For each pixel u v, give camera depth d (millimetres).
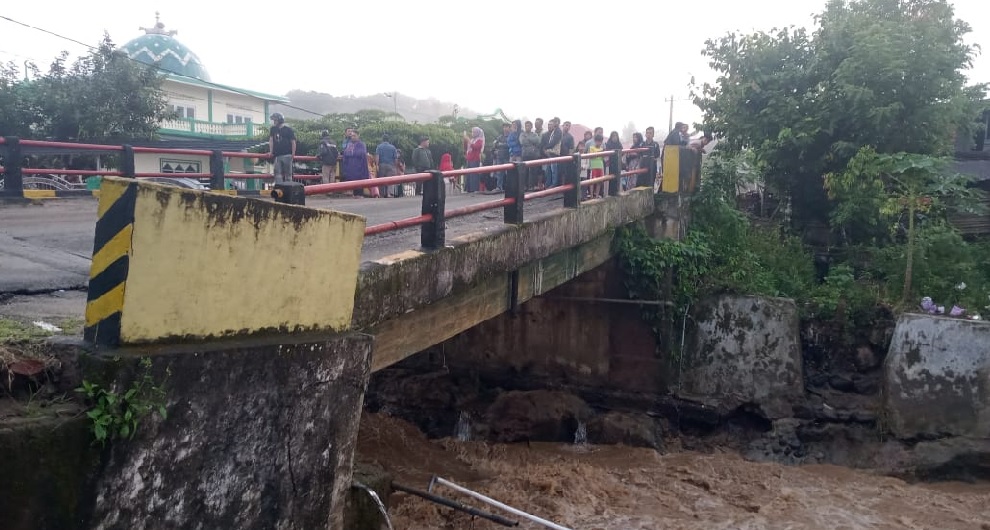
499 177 16984
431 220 6527
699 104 16234
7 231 7242
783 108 14508
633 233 12680
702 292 12484
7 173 8289
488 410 13008
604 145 16203
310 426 4355
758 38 15258
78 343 3354
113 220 3258
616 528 8219
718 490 9734
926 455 10242
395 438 11930
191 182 15391
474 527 7930
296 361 4164
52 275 5461
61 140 18469
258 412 3930
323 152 14086
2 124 17609
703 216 14094
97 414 3078
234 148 23391
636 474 10398
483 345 14062
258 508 4008
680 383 12539
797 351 11906
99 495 3109
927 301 11219
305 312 4406
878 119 13133
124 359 3170
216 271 3678
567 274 10281
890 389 10797
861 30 14094
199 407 3549
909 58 13445
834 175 13523
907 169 12055
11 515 2883
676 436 12297
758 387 12039
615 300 12523
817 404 11672
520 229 8250
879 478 10242
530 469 10430
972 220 16812
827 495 9570
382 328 6230
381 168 15773
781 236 14992
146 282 3318
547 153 14867
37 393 3244
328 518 4621
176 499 3480
